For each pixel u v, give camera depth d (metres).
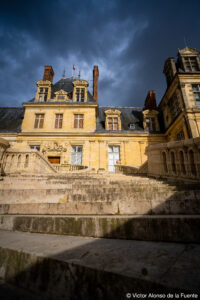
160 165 6.28
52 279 1.43
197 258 1.53
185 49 16.67
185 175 4.73
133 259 1.50
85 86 20.34
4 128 19.27
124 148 17.69
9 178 5.33
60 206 3.15
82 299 1.28
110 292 1.22
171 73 16.80
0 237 2.26
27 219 2.75
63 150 16.89
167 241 2.15
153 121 19.70
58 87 22.66
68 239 2.21
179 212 2.98
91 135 17.75
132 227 2.30
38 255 1.57
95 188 3.97
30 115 18.50
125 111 23.42
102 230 2.37
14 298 1.35
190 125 12.78
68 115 18.58
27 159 7.56
